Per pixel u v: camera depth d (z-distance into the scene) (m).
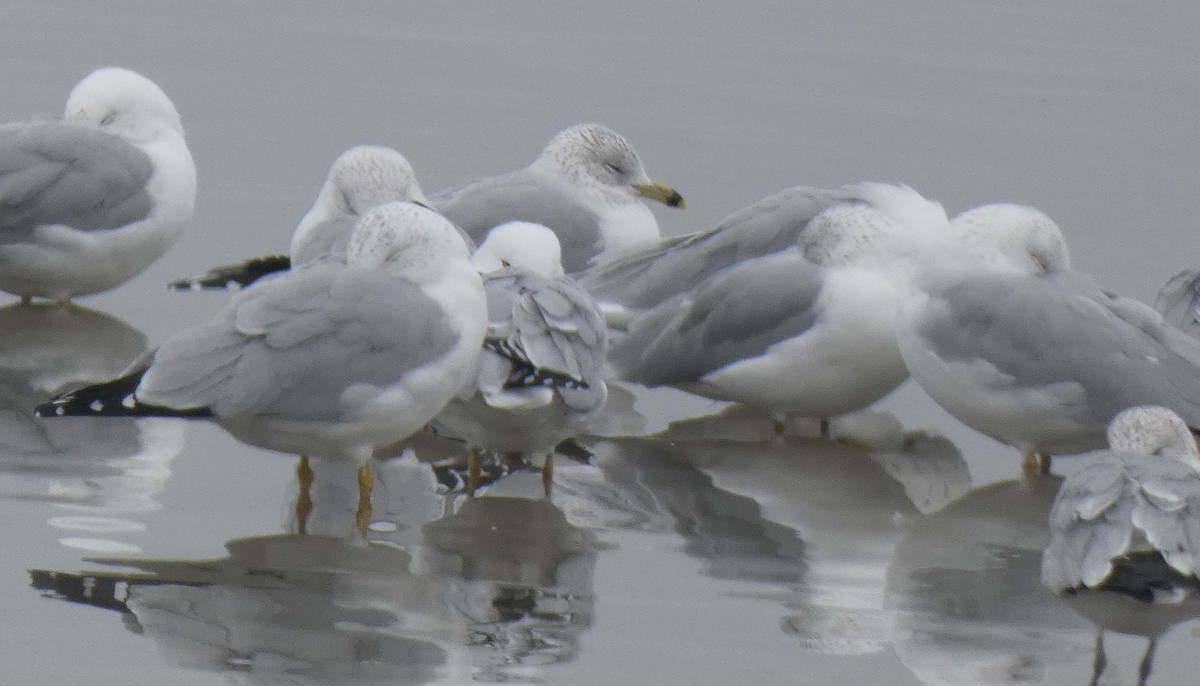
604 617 11.30
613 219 17.64
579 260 17.31
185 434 14.03
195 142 20.56
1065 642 11.18
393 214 12.46
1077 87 23.22
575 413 12.84
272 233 18.31
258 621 11.00
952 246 13.87
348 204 16.17
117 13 25.12
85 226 16.31
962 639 11.18
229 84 22.53
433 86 22.84
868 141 21.23
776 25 25.70
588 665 10.65
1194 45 25.03
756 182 19.92
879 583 11.98
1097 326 13.27
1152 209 19.31
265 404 11.91
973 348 13.50
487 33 25.09
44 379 14.91
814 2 26.84
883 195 15.70
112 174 16.39
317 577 11.66
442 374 12.23
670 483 13.71
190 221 17.53
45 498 12.60
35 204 16.14
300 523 12.48
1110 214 19.16
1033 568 12.27
